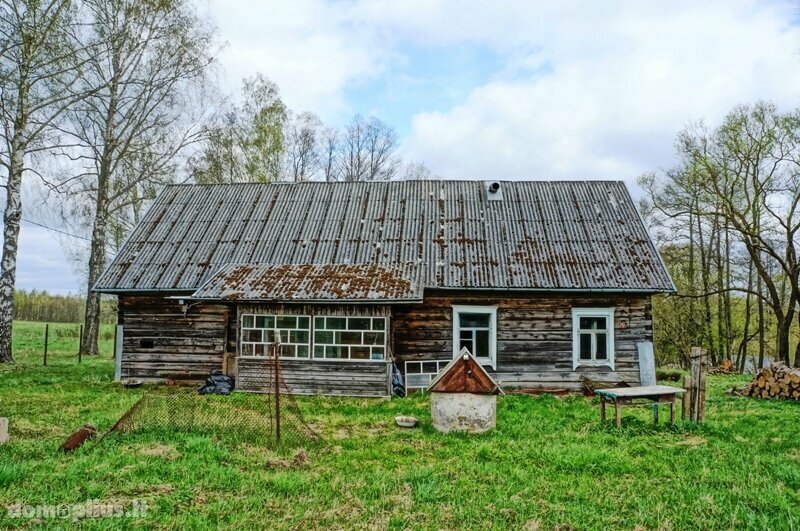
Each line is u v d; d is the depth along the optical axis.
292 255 18.31
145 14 23.86
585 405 14.45
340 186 21.89
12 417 11.19
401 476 7.74
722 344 35.53
